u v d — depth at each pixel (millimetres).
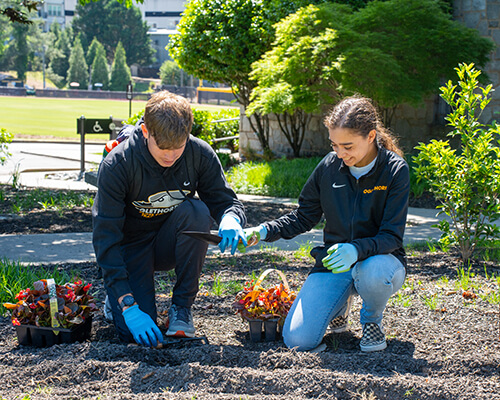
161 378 2586
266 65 11430
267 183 10164
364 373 2689
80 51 97375
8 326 3338
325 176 3080
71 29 115062
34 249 5395
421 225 7293
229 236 2863
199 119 15180
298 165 11406
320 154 13312
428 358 2844
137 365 2680
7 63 101625
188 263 3107
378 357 2830
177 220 3088
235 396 2404
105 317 3512
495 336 3176
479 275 4453
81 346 2902
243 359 2805
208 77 14266
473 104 4941
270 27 12648
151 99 2668
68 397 2398
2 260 4855
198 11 13570
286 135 13375
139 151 2881
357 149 2762
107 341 3027
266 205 8547
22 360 2781
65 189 9500
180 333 3053
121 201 2926
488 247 5457
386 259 2879
